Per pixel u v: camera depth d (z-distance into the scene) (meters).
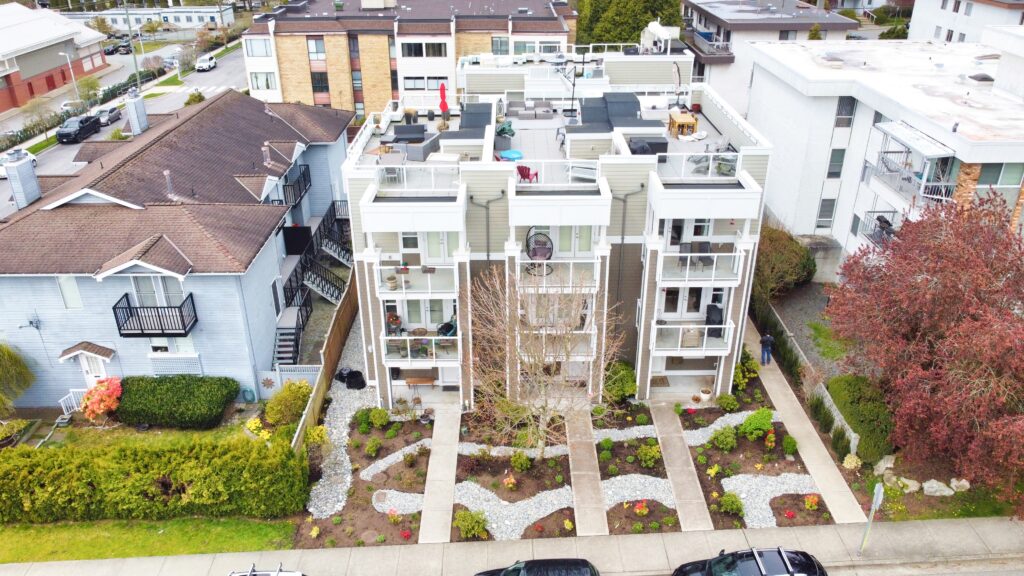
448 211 24.34
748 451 25.62
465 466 25.23
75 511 23.45
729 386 28.09
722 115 31.31
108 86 74.69
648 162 25.38
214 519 23.66
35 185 31.12
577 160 25.80
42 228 27.84
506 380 26.66
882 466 24.45
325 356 28.84
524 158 28.95
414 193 26.02
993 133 27.19
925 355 21.83
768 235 33.66
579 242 26.69
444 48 58.16
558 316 24.75
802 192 36.56
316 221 41.88
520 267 25.77
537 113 33.84
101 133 62.19
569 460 25.47
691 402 28.16
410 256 26.80
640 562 21.70
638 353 27.48
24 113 63.91
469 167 25.12
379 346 27.17
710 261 26.27
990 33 33.38
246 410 28.86
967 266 21.14
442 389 29.06
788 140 37.41
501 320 25.31
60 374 28.59
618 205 26.14
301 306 33.06
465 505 23.77
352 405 28.45
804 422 26.92
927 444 22.08
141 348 28.28
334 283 36.06
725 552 21.78
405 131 29.83
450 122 34.00
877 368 25.27
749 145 27.52
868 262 25.64
